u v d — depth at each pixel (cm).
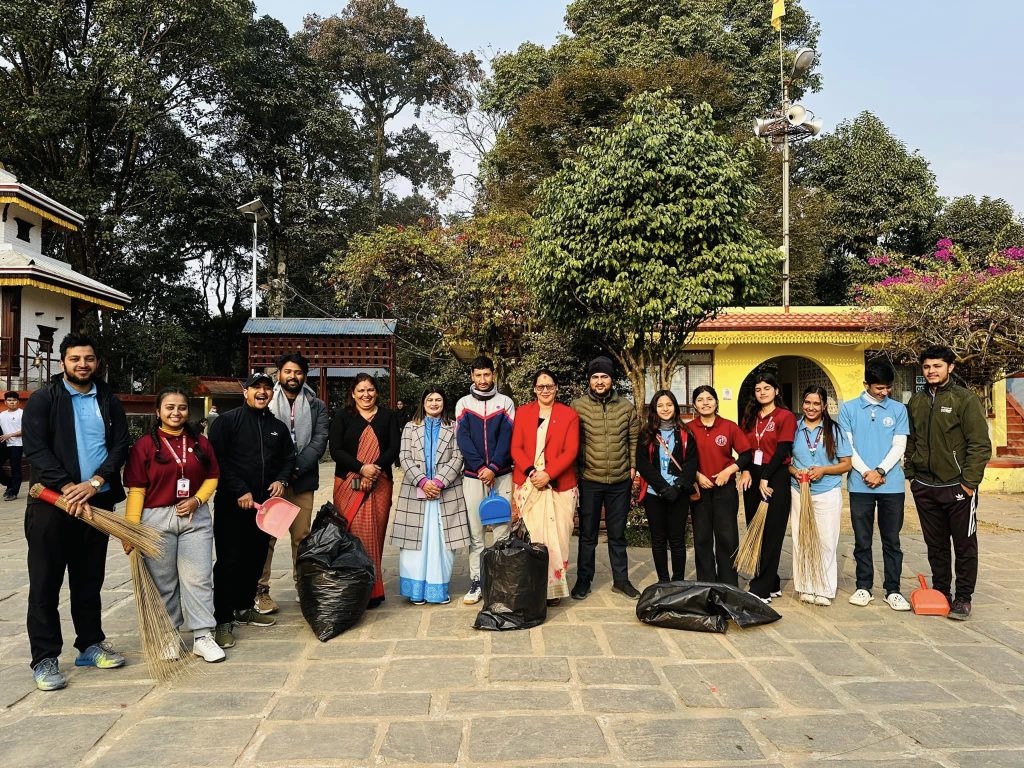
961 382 1100
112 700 323
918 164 2042
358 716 305
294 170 2561
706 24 2053
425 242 1089
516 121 1906
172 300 2512
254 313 1905
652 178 632
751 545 477
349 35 2994
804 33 2298
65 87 1748
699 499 473
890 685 340
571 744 279
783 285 1385
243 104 2411
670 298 631
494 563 428
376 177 3080
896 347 1152
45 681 333
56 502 335
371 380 484
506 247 1093
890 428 470
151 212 2252
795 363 1667
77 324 1700
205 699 324
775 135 1452
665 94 685
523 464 473
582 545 498
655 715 305
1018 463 1116
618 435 493
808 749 276
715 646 393
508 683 340
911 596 464
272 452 426
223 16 1898
